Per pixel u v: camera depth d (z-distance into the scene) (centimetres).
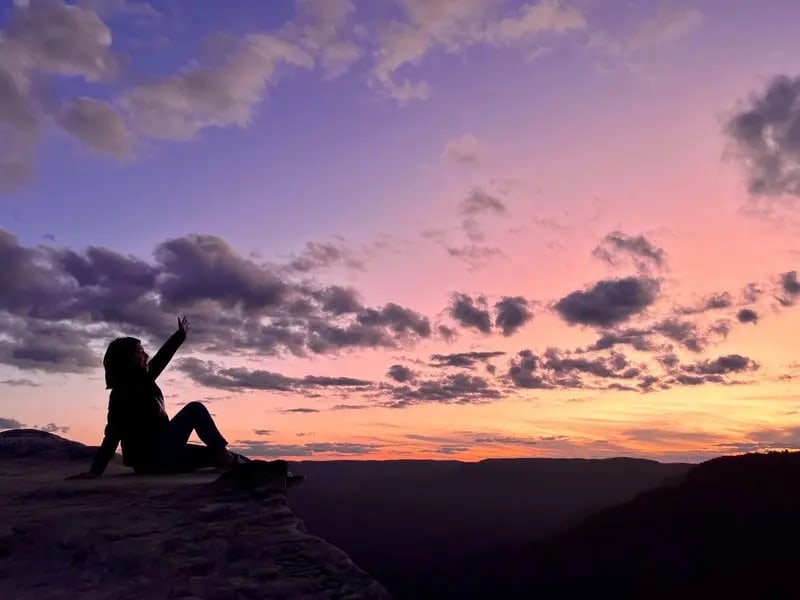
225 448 527
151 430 508
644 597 6675
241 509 340
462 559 10356
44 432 779
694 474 8981
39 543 290
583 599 7444
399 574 9781
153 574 253
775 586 5959
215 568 258
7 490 425
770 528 6931
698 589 6619
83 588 242
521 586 8169
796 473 7962
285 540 288
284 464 399
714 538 7262
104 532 302
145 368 523
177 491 390
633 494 14100
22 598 234
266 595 231
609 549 8131
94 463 493
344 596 230
